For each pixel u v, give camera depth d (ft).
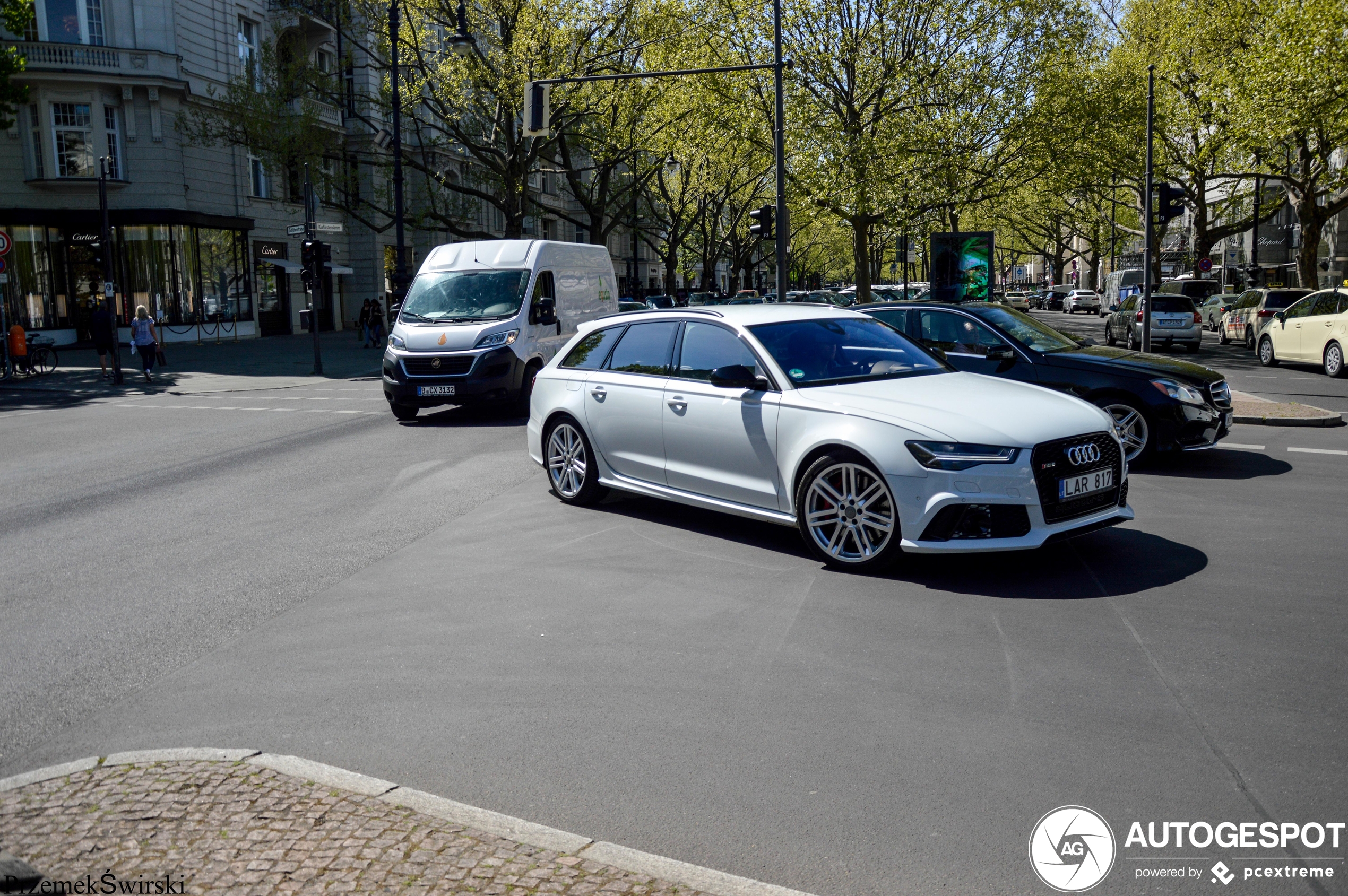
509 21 100.89
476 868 9.35
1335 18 90.79
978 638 16.07
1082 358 31.55
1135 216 198.90
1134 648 15.47
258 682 14.98
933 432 19.04
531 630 17.02
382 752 12.48
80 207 113.19
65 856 9.66
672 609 17.94
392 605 18.62
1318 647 15.30
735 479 22.43
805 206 104.58
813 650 15.74
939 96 97.40
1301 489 27.35
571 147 119.14
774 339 22.75
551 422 27.45
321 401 59.31
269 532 25.11
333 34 145.18
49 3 110.11
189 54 119.14
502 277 47.06
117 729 13.42
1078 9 98.63
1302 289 89.97
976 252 96.78
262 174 135.33
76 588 20.48
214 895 8.96
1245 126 103.60
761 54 99.50
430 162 133.39
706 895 8.84
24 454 40.22
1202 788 11.18
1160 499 26.40
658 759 12.15
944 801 11.02
